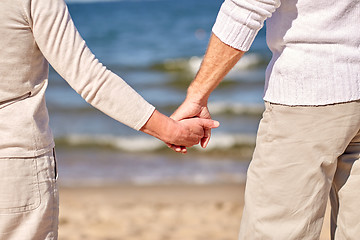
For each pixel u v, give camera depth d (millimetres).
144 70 18875
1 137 1863
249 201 2105
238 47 2039
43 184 1935
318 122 1941
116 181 7902
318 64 1909
